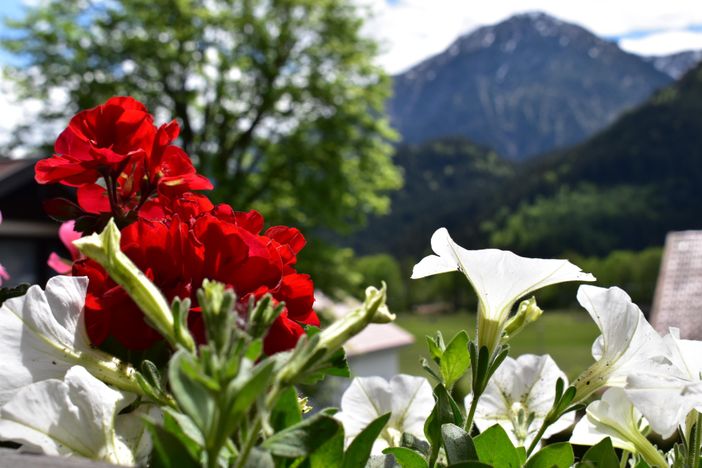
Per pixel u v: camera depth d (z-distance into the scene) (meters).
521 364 0.62
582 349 46.34
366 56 16.06
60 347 0.45
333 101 15.56
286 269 0.52
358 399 0.63
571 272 0.48
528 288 0.48
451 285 60.19
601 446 0.44
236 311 0.35
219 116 15.88
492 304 0.49
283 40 15.53
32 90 15.00
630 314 0.50
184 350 0.30
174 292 0.43
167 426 0.36
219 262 0.44
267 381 0.30
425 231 85.38
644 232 75.56
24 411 0.40
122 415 0.44
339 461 0.37
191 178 0.60
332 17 15.62
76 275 0.49
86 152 0.60
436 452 0.45
